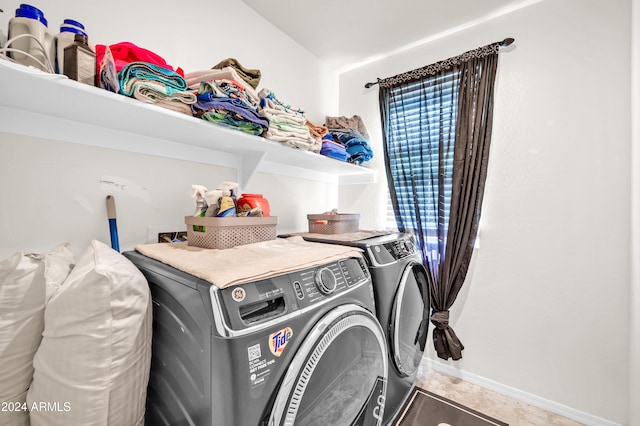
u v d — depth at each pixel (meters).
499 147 1.83
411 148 2.18
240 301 0.67
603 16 1.53
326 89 2.52
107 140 1.15
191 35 1.46
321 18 1.90
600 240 1.54
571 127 1.61
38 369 0.68
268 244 1.22
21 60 0.77
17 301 0.68
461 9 1.80
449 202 1.96
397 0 1.73
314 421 0.80
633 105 1.39
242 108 1.21
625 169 1.47
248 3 1.76
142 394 0.76
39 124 0.98
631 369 1.41
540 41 1.71
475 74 1.87
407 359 1.49
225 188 1.24
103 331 0.65
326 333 0.80
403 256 1.49
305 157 1.78
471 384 1.91
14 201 0.94
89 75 0.83
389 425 1.32
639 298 1.31
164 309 0.82
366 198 2.51
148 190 1.29
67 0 1.04
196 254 0.98
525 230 1.75
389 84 2.27
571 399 1.61
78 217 1.08
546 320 1.69
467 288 1.96
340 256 1.07
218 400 0.61
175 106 1.03
